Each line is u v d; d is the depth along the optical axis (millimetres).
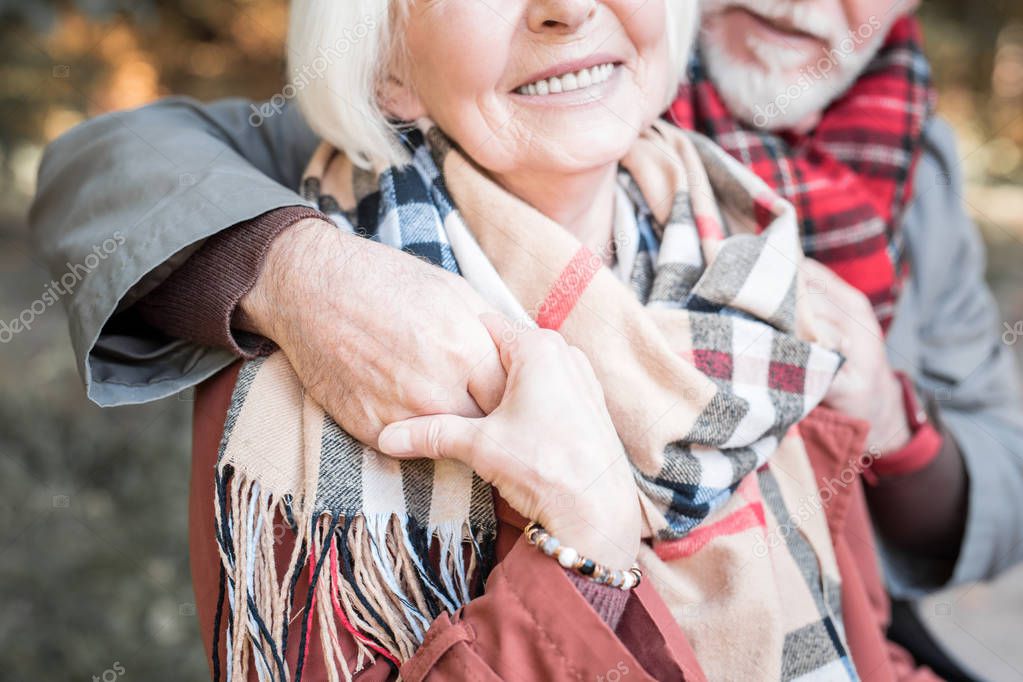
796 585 979
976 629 2236
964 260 1410
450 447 816
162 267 932
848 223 1232
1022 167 5836
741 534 946
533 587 809
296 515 841
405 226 977
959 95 5785
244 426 871
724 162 1098
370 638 856
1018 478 1266
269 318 885
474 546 874
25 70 3428
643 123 988
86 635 1771
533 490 806
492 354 842
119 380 951
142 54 3732
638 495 884
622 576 822
